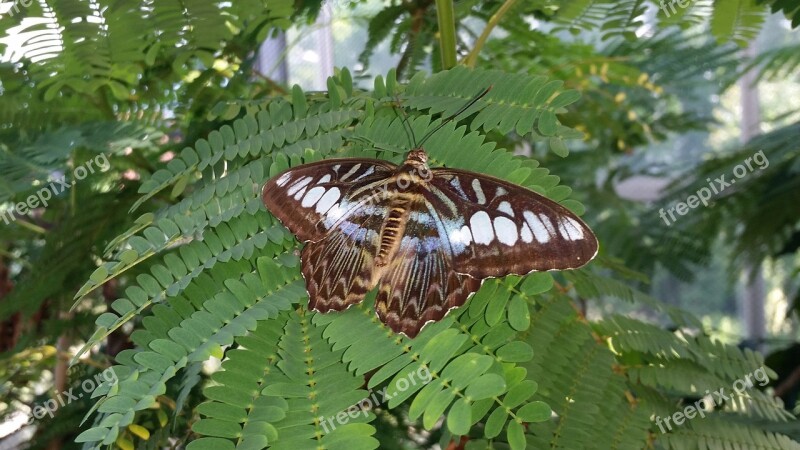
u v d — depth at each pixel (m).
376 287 0.16
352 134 0.19
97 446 0.13
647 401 0.20
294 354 0.15
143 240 0.17
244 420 0.14
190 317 0.16
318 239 0.17
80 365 0.27
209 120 0.24
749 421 0.24
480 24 0.34
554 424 0.18
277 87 0.29
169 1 0.21
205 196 0.18
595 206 0.49
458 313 0.16
